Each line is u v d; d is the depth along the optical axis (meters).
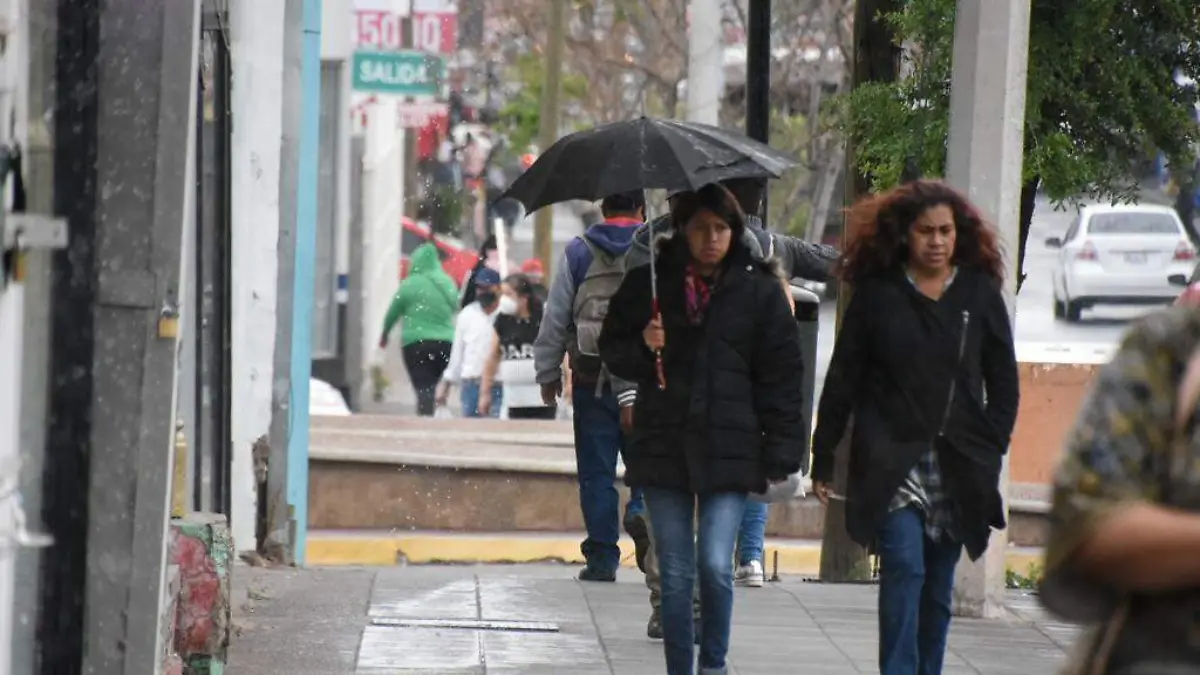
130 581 14.03
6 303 12.27
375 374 70.56
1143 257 83.12
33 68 13.11
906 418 16.67
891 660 16.72
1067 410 36.62
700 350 17.05
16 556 13.26
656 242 17.25
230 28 26.20
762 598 24.72
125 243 13.91
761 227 23.22
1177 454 8.15
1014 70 23.03
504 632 21.61
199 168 23.05
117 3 13.80
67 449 13.96
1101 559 8.11
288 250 27.77
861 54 31.27
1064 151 28.22
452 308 61.72
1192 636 8.28
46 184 13.62
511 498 37.69
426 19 69.31
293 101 27.77
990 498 16.83
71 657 14.01
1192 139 29.66
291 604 22.84
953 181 23.23
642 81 81.00
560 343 24.25
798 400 17.11
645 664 20.17
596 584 25.16
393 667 19.56
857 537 16.80
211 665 17.23
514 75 91.38
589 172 18.84
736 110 75.94
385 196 74.94
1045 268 92.31
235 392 27.00
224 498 26.03
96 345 13.94
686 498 17.30
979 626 23.16
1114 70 28.86
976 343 16.84
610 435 25.17
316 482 37.44
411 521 37.50
